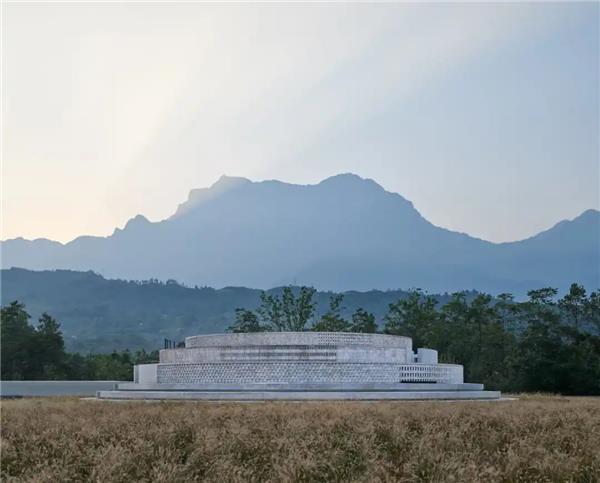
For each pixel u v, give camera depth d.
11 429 20.22
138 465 13.77
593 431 17.70
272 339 38.09
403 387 35.34
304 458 13.80
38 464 13.76
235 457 14.87
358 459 14.38
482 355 76.00
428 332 79.75
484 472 12.09
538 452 14.38
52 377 83.88
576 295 71.62
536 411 24.62
